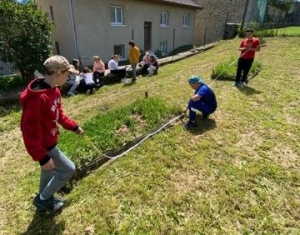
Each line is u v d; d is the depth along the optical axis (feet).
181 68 36.96
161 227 9.11
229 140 14.33
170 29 69.51
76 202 10.49
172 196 10.41
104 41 51.06
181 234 8.82
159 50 66.33
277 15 91.40
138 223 9.32
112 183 11.38
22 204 10.89
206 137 14.65
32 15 30.25
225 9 80.02
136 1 55.42
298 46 43.14
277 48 42.73
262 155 12.95
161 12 64.95
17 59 30.66
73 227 9.36
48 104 7.71
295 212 9.58
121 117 16.49
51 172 9.08
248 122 16.39
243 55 22.33
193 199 10.23
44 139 8.14
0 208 10.81
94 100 26.25
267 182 11.06
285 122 16.31
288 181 11.10
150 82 31.09
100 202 10.36
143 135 14.88
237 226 9.06
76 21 45.65
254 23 65.21
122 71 34.27
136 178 11.58
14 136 18.45
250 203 9.98
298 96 20.53
